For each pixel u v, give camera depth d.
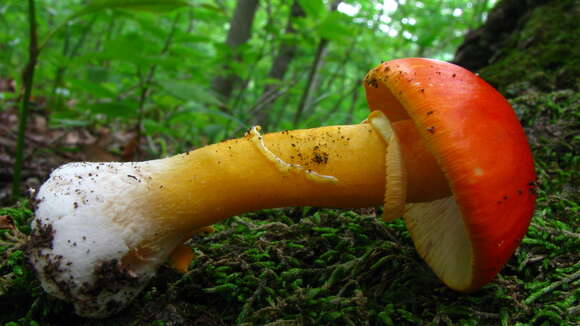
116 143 0.32
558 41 0.19
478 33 0.25
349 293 0.11
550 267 0.11
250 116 0.34
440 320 0.10
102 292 0.09
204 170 0.10
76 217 0.09
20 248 0.11
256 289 0.11
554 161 0.15
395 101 0.11
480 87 0.09
